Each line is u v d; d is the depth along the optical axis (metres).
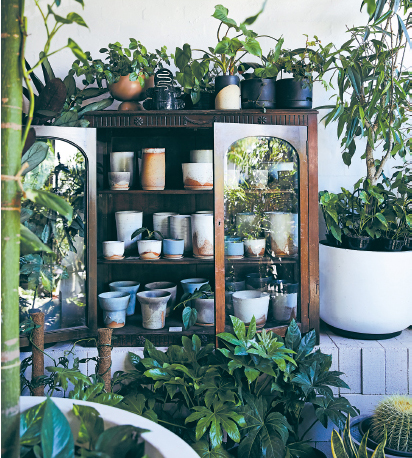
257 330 1.68
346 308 1.72
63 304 1.67
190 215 1.87
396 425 1.26
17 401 0.50
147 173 1.79
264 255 1.69
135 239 1.88
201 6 2.01
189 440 1.46
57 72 2.04
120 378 1.54
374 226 1.75
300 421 1.65
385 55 1.68
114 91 1.76
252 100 1.69
